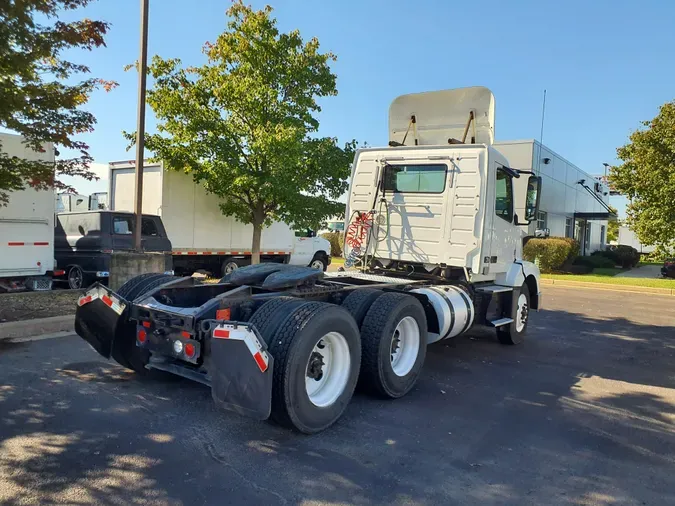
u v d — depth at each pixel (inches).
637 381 243.3
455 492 132.5
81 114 290.4
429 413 190.9
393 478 138.4
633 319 432.5
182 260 564.7
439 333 234.1
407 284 253.9
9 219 379.2
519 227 316.2
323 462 146.0
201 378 174.1
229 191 546.0
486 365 263.9
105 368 225.6
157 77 530.6
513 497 131.3
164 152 519.2
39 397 187.2
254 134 518.9
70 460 140.5
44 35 257.0
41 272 401.4
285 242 673.6
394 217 288.2
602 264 1078.4
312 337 159.9
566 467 149.6
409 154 285.3
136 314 193.0
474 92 295.1
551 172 1019.9
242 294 184.4
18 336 277.6
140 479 131.8
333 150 553.9
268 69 538.0
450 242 270.2
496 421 184.7
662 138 685.3
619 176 747.4
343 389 175.9
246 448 152.9
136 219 401.4
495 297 295.9
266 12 538.0
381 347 194.9
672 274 838.5
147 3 392.8
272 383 154.3
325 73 562.3
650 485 140.6
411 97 315.6
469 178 265.9
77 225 449.1
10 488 124.8
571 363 274.2
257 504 122.4
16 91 261.7
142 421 169.5
